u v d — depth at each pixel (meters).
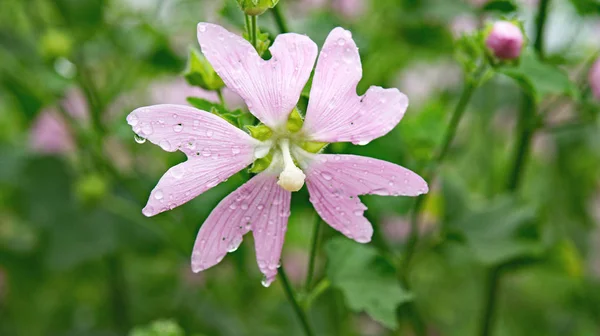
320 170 0.35
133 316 0.58
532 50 0.46
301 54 0.34
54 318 0.62
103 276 0.61
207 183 0.34
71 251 0.54
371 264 0.39
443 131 0.46
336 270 0.39
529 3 0.49
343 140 0.34
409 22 0.50
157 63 0.53
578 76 0.51
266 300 0.61
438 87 0.65
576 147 0.62
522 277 0.69
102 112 0.52
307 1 0.54
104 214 0.54
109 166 0.53
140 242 0.54
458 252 0.53
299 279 0.60
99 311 0.61
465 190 0.48
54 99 0.53
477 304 0.68
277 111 0.34
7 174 0.57
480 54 0.42
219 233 0.35
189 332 0.57
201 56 0.37
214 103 0.36
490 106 0.58
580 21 0.50
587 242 0.64
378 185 0.34
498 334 0.67
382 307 0.39
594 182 0.66
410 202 0.44
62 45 0.51
